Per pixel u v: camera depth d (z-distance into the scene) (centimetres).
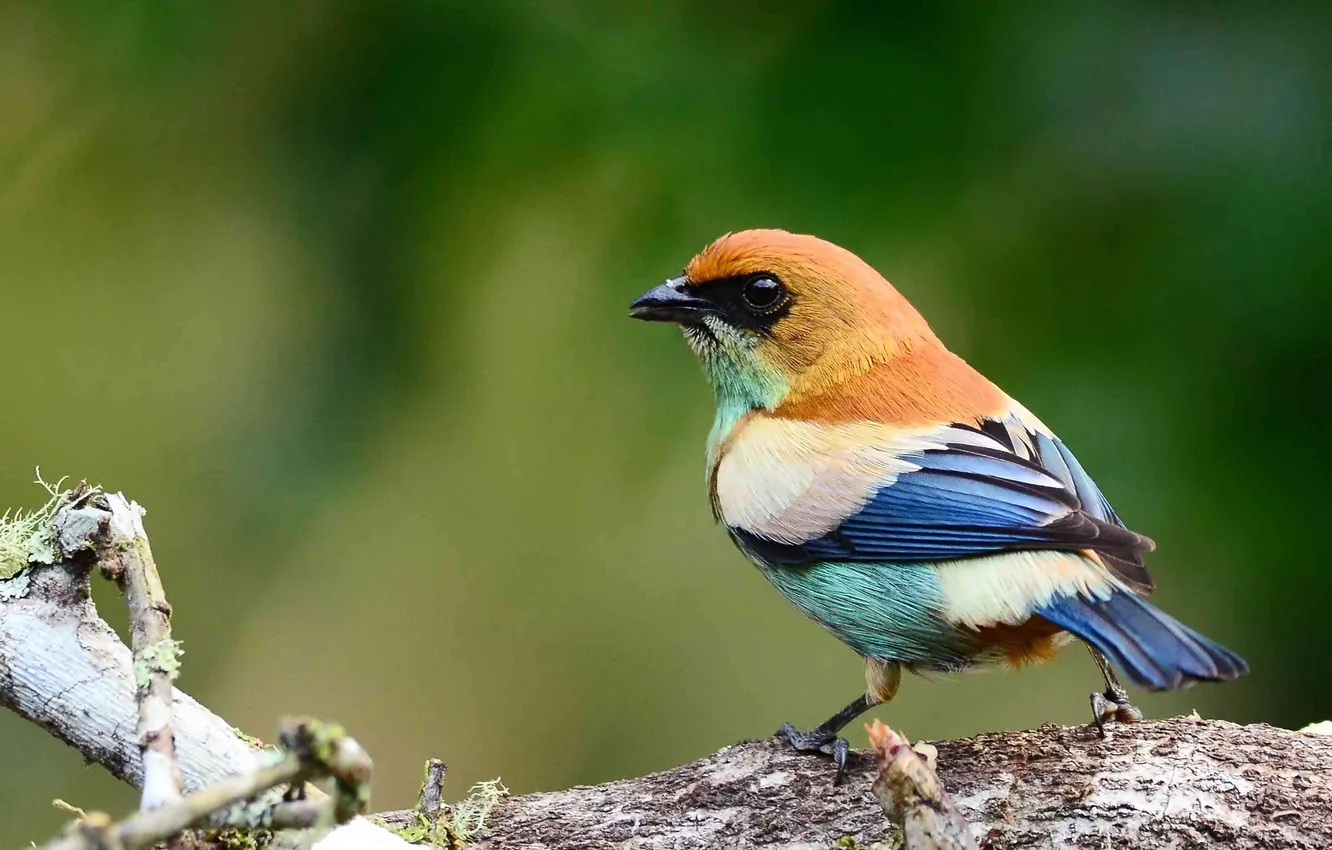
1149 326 1112
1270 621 1146
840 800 703
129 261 1316
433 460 1304
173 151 1284
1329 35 1120
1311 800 636
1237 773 656
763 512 871
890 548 830
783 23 1170
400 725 1287
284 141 1259
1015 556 783
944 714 1278
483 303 1238
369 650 1304
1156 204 1118
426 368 1273
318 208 1248
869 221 1134
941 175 1139
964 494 815
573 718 1302
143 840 446
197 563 1290
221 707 1280
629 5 1195
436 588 1320
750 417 923
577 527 1326
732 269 907
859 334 898
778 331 904
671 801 712
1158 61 1134
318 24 1241
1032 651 812
